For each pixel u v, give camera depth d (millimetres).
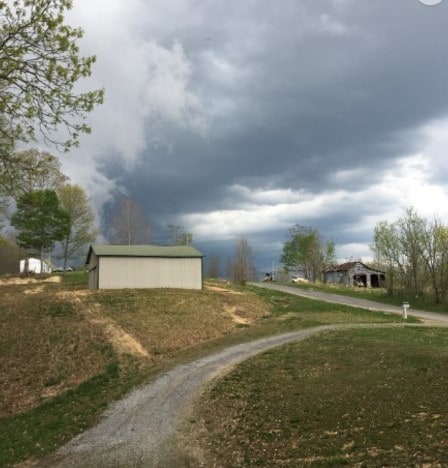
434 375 16859
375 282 85188
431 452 10461
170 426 15727
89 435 15438
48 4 13156
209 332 32031
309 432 13547
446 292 46812
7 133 14352
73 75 13844
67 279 59906
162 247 50125
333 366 21125
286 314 39062
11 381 22875
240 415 16141
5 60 13047
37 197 17062
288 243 93750
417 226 50094
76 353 26453
